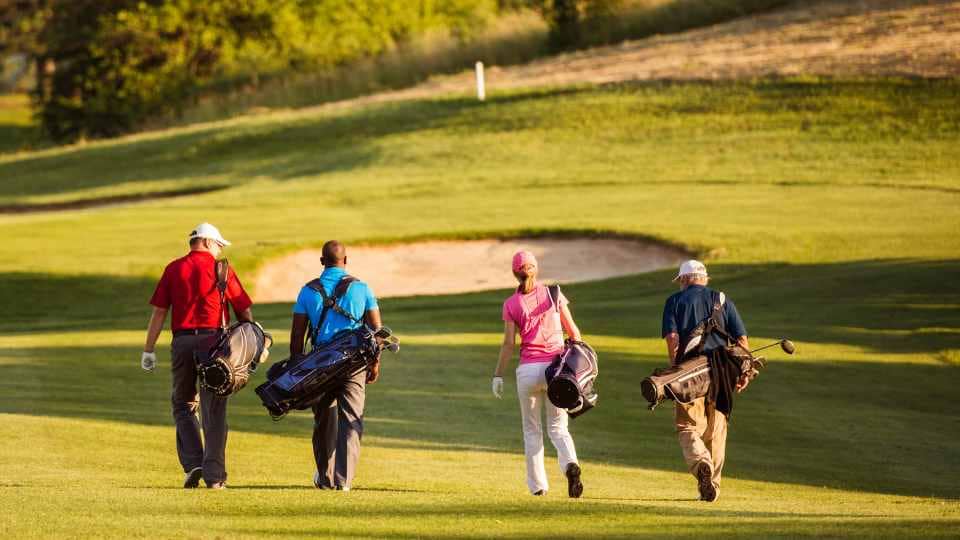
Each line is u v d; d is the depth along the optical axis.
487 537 14.57
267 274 56.84
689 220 63.72
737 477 22.03
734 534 14.77
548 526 15.26
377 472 21.16
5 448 21.64
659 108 96.31
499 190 77.50
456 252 61.94
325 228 65.81
